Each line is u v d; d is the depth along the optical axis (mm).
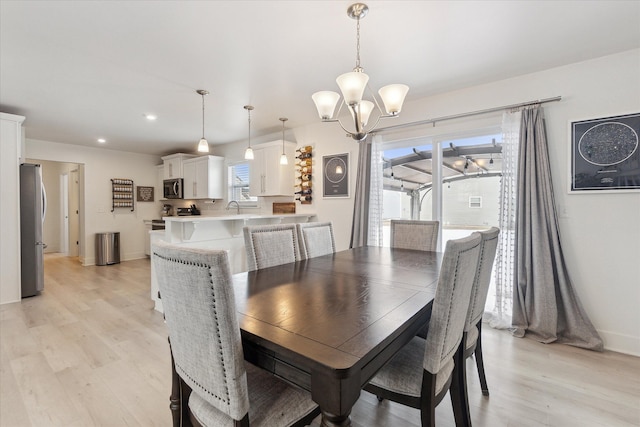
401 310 1200
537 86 2688
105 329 2762
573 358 2266
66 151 5559
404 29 2039
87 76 2734
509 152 2770
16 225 3543
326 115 1961
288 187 4543
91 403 1751
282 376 984
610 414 1673
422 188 3488
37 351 2346
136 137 5098
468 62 2504
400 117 3479
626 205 2346
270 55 2379
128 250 6406
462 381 1485
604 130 2410
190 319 959
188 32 2061
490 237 1598
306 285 1565
